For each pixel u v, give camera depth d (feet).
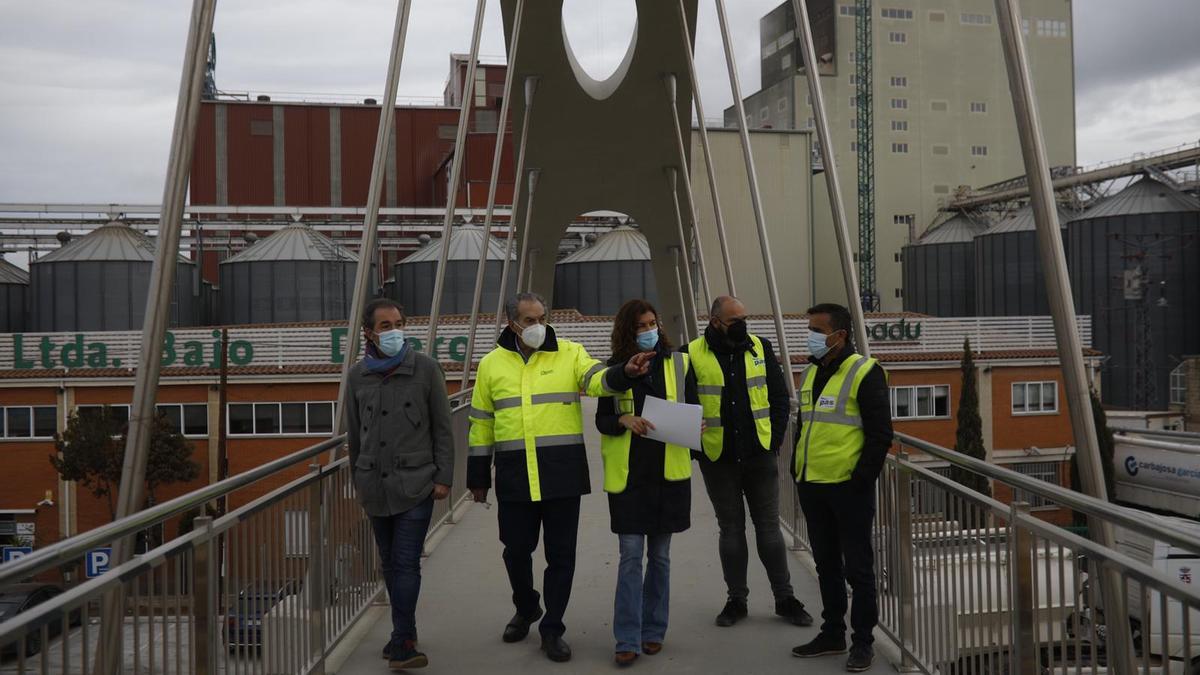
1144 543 22.11
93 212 143.23
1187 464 73.05
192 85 13.65
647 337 14.89
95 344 101.65
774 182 150.71
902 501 14.73
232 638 11.42
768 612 17.74
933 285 185.16
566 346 15.29
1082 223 162.40
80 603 8.20
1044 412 109.70
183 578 10.32
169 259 13.33
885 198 206.39
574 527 15.23
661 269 75.36
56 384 96.99
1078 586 9.45
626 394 14.87
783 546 17.08
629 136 63.00
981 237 169.99
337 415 17.15
